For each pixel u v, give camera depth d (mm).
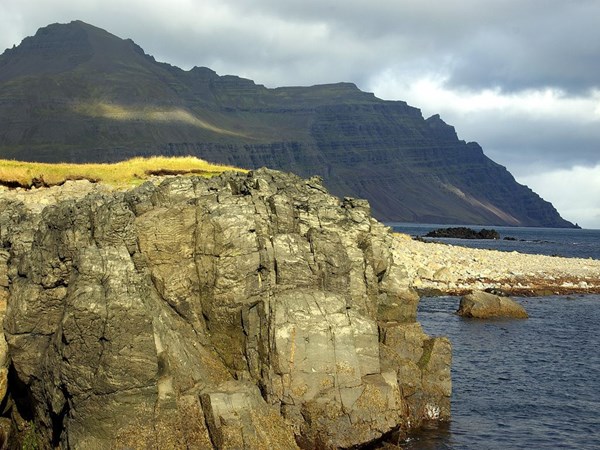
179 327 31125
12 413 30531
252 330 30859
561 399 41562
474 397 41281
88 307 26094
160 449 26125
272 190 36031
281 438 28188
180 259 31891
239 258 31453
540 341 57344
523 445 33750
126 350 26047
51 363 27312
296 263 32688
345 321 31031
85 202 31484
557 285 90625
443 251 112938
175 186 34438
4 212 35250
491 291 81375
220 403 27000
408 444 32906
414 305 39094
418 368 35750
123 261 27906
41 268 29500
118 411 25875
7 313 29672
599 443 34500
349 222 37000
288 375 29438
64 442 26891
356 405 29859
